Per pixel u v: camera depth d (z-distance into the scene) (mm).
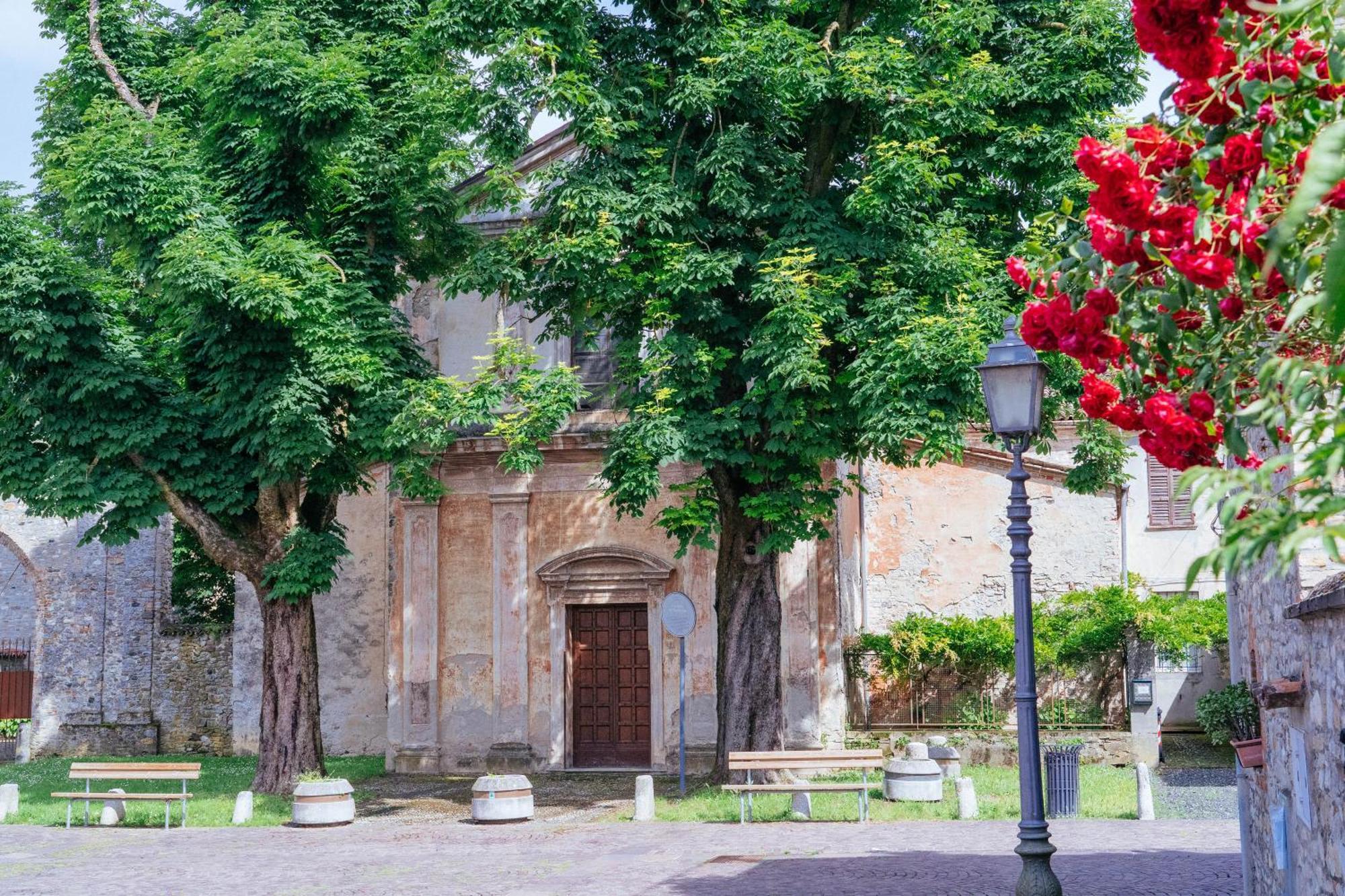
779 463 18156
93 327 18844
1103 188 3707
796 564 23062
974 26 17859
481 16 17453
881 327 16922
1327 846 6195
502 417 24328
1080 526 24766
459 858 14703
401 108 19984
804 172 19016
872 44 17703
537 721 23828
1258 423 3488
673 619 19578
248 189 19719
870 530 25875
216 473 19578
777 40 17438
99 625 30562
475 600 24391
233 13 19266
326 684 27469
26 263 18188
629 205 17422
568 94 17078
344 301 18984
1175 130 3715
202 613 33312
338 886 12938
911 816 17047
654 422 17297
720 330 18266
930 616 25375
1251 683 9242
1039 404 9383
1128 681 22234
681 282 17391
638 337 18750
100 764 18297
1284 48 3561
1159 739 22188
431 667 24234
